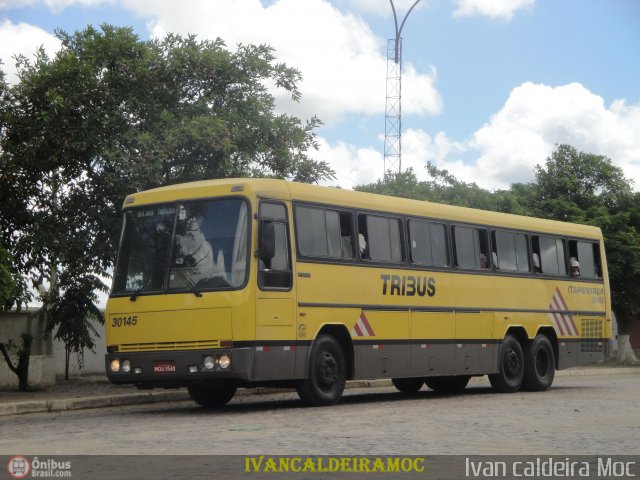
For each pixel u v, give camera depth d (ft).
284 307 52.31
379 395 69.21
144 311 52.60
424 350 62.59
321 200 55.98
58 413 55.42
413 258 62.49
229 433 40.78
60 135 69.31
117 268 54.24
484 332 68.08
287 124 76.69
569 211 132.36
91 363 89.97
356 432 40.63
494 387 70.44
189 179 71.67
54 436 41.39
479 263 68.49
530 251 74.02
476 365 67.26
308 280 54.08
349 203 58.03
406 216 62.54
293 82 78.02
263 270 51.29
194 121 70.33
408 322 61.31
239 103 75.92
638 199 137.80
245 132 74.38
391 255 60.75
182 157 72.08
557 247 77.00
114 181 69.77
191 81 75.61
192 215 52.65
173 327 51.57
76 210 73.51
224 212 51.85
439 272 64.44
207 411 54.29
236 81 76.18
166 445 36.88
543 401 60.08
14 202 72.33
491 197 131.44
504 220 71.67
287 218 53.36
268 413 51.03
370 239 59.26
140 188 70.03
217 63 74.43
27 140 70.79
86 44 72.18
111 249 71.46
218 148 70.54
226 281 50.70
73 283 73.51
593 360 79.46
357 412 51.11
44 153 71.31
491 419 46.50
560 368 75.77
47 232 70.74
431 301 63.52
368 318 58.18
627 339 140.67
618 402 58.59
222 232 51.60
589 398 62.95
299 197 54.39
